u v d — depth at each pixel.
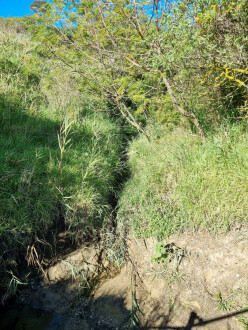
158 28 3.80
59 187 3.71
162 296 3.02
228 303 2.74
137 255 3.49
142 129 5.53
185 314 2.79
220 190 3.46
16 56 6.88
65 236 3.54
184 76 4.16
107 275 3.42
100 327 2.86
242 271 2.90
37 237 3.37
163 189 3.91
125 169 5.03
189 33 3.39
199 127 4.25
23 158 3.90
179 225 3.52
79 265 3.37
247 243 3.07
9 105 5.18
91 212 3.73
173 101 4.26
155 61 3.79
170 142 4.79
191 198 3.53
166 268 3.21
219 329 2.58
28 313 2.96
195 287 2.97
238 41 3.51
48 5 4.50
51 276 3.26
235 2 3.28
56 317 2.95
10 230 3.21
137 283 3.22
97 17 4.56
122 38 4.32
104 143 5.19
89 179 4.08
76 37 4.85
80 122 5.46
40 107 5.61
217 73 4.02
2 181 3.50
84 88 5.78
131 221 3.73
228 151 3.75
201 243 3.27
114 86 5.16
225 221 3.25
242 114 4.29
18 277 3.17
